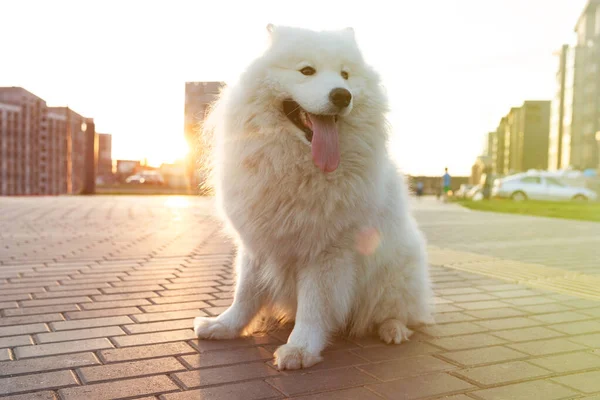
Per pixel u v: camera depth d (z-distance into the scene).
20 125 146.75
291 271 3.10
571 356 2.96
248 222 2.95
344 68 3.04
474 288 4.86
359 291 3.23
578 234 10.23
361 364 2.80
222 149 3.05
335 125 2.91
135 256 6.26
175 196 28.58
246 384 2.48
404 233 3.34
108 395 2.30
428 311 3.55
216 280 4.89
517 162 105.12
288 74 2.93
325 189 2.84
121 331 3.26
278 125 2.89
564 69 75.31
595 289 4.84
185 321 3.52
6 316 3.53
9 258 5.86
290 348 2.75
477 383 2.54
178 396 2.31
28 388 2.35
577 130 69.94
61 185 162.75
